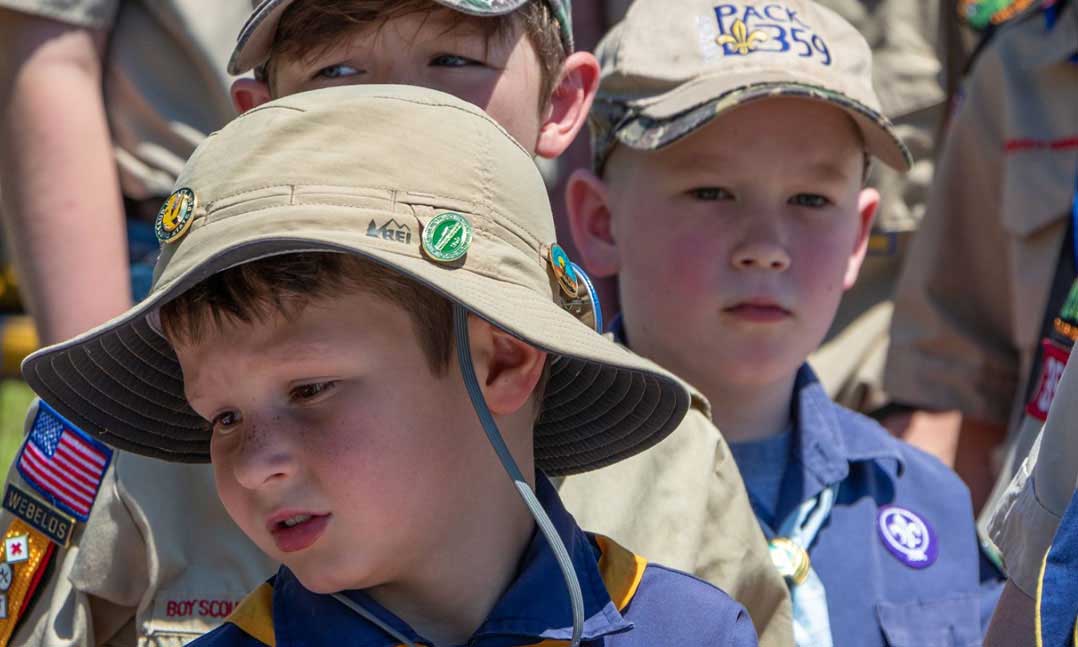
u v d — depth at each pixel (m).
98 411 3.24
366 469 2.75
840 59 4.78
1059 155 5.73
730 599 3.21
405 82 3.92
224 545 3.83
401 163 2.82
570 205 5.02
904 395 6.26
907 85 6.58
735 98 4.51
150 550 3.76
